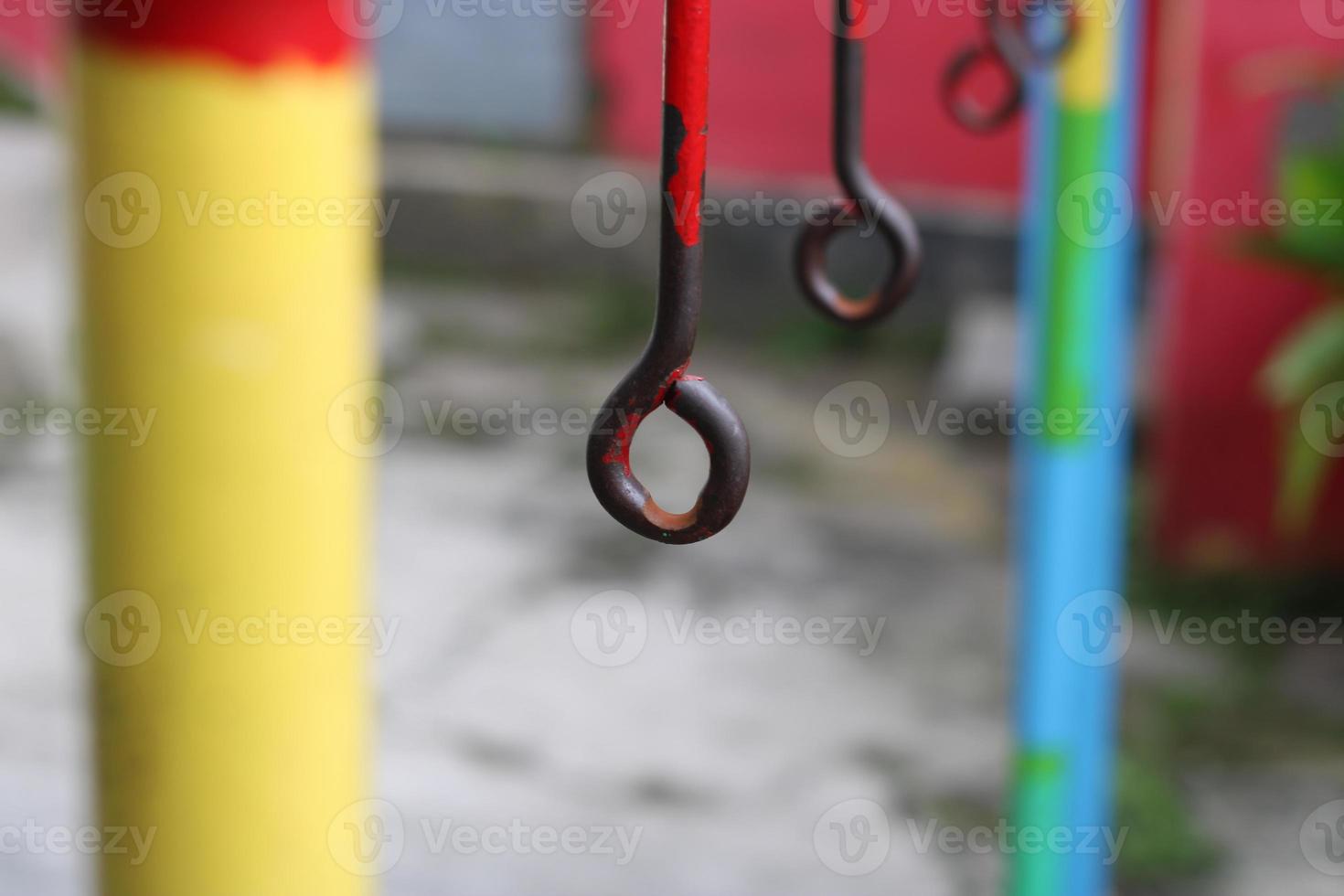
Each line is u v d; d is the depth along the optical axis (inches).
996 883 104.5
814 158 255.3
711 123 258.2
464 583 151.6
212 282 30.0
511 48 287.0
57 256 201.2
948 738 129.0
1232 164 173.0
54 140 227.3
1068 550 70.3
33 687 115.4
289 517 31.4
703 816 110.3
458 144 288.7
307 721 32.4
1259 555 174.7
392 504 172.2
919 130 245.8
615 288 267.7
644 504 22.6
